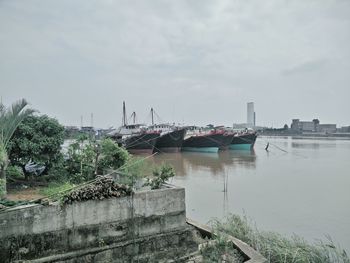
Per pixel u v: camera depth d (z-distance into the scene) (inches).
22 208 292.5
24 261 290.0
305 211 703.1
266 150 2659.9
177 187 387.5
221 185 1010.1
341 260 424.8
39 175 606.9
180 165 1541.6
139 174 443.5
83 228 321.1
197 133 2495.1
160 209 367.6
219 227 485.7
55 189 445.4
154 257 357.1
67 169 592.4
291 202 784.9
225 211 703.1
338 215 670.5
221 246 391.9
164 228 369.4
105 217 333.4
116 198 340.2
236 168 1449.3
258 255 373.4
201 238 430.6
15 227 288.5
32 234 295.6
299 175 1233.4
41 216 300.0
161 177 420.8
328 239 527.8
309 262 399.5
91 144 601.9
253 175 1234.0
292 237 496.7
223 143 2432.3
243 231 480.4
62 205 309.7
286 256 393.4
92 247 324.8
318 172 1321.4
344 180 1109.1
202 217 659.4
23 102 519.2
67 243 312.0
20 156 558.3
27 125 560.7
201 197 840.3
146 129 2258.9
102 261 326.3
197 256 378.0
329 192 906.7
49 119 587.5
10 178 563.2
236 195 864.3
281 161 1780.3
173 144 2193.7
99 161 587.2
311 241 514.0
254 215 673.0
